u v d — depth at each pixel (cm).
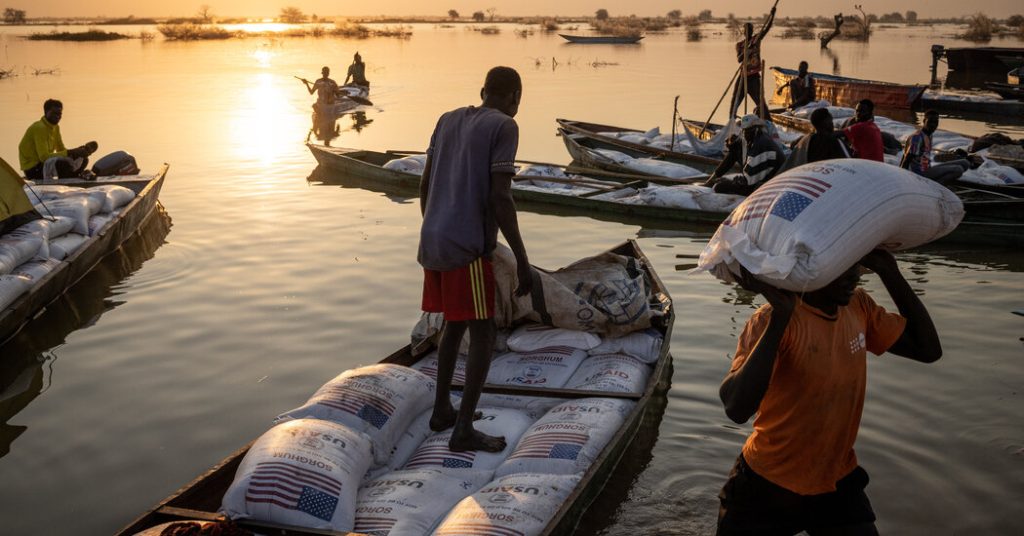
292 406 566
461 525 344
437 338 563
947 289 783
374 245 958
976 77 3112
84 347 674
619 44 6072
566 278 598
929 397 550
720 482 459
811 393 278
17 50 5125
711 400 557
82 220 887
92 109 2181
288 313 742
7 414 562
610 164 1323
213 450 510
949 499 435
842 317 282
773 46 5616
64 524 436
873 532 295
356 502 366
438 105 2298
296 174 1386
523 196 1170
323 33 7938
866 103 978
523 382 522
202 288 814
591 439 421
